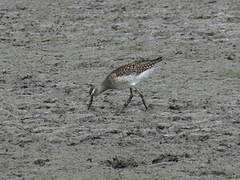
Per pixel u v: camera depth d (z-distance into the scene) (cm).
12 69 2111
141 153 1347
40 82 1952
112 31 2644
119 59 2202
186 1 3181
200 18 2800
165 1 3203
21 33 2675
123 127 1525
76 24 2797
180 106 1667
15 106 1709
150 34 2566
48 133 1494
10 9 3158
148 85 1878
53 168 1266
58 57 2267
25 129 1527
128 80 1662
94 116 1612
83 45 2430
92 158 1321
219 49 2292
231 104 1675
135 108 1684
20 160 1319
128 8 3083
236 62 2111
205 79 1923
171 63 2123
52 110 1670
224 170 1234
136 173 1227
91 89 1673
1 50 2394
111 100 1756
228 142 1405
